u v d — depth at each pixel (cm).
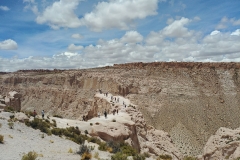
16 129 2711
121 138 3734
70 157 2038
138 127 5019
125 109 5750
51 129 3269
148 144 4609
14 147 2041
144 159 2772
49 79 17838
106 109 6825
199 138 10362
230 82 16562
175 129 11106
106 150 2823
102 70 17225
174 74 16750
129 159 2555
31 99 17262
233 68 17862
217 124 11944
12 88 18338
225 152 3244
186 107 13125
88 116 8250
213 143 3650
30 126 3041
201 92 15038
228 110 13412
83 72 16750
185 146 9625
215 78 16888
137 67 17350
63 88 16262
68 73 17475
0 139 2097
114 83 13975
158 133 5703
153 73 16575
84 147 2345
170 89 14788
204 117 12425
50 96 16350
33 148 2159
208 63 18362
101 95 8712
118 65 19038
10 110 3775
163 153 4553
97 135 3728
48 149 2262
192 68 17675
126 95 13738
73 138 3062
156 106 12925
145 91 14300
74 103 14462
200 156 4112
